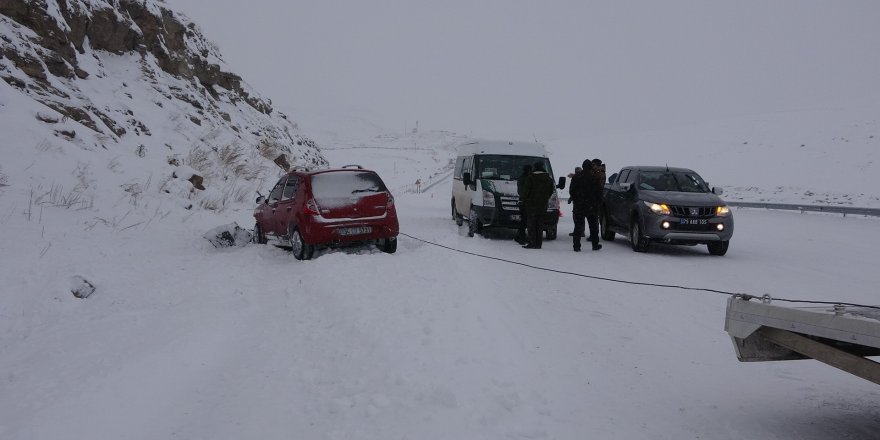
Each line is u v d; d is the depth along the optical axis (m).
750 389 5.20
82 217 11.50
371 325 6.21
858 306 4.49
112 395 4.93
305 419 4.41
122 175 14.89
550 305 8.08
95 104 17.67
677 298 8.66
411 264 9.72
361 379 4.98
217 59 30.92
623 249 14.23
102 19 21.09
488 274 10.02
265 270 10.31
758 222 21.64
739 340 4.52
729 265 11.95
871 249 14.52
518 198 15.09
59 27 17.98
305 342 6.16
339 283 8.22
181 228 13.43
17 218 10.29
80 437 4.24
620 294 8.90
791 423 4.49
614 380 5.32
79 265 8.96
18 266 8.34
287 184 12.66
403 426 4.14
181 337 6.44
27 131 13.59
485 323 6.40
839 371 5.71
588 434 4.21
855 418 4.59
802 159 47.62
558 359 5.81
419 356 5.32
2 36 15.48
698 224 13.01
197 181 17.45
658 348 6.29
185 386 5.20
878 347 3.63
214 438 4.21
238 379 5.30
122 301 8.02
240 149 23.91
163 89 22.69
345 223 11.28
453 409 4.37
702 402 4.88
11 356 6.02
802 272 11.12
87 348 6.14
